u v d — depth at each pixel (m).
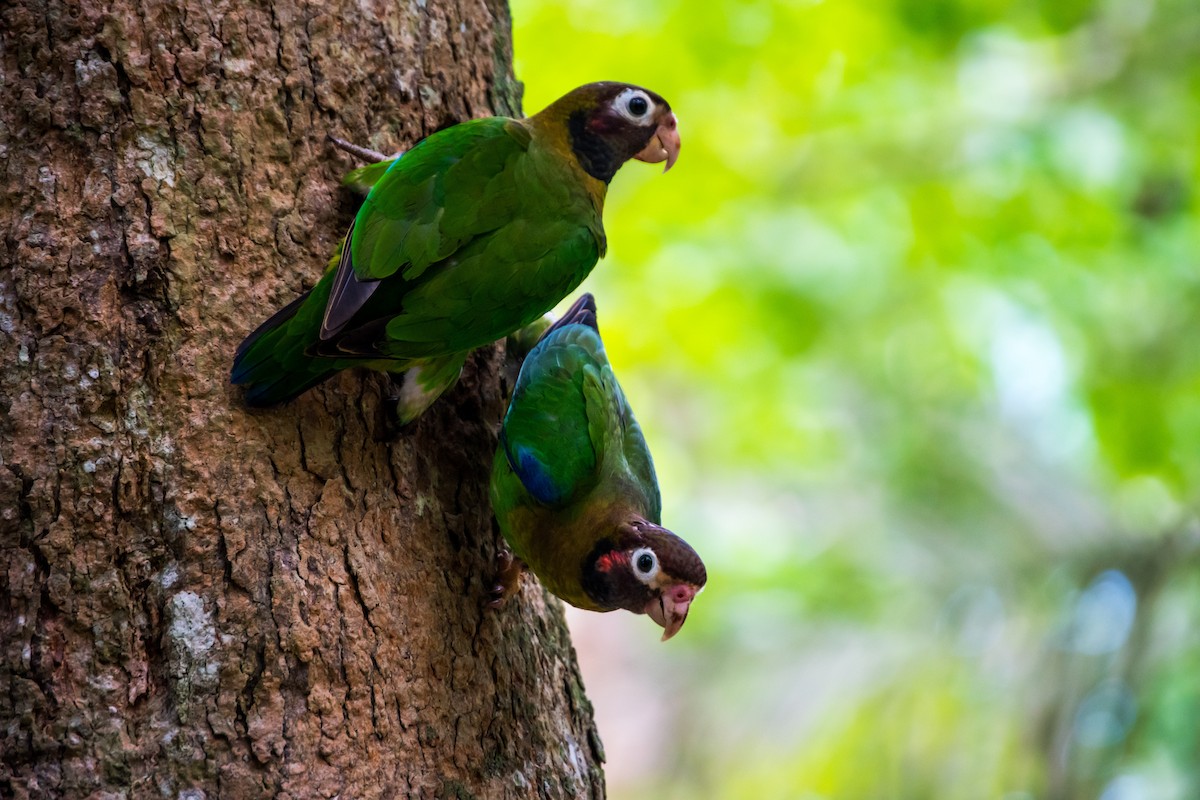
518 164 7.09
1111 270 15.95
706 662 16.70
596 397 7.93
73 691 5.59
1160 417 14.89
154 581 5.82
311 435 6.42
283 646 5.94
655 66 14.42
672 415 21.44
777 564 17.41
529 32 14.57
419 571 6.71
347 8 7.24
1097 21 15.74
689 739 16.48
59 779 5.46
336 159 6.96
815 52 14.55
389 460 6.78
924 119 15.69
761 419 17.73
